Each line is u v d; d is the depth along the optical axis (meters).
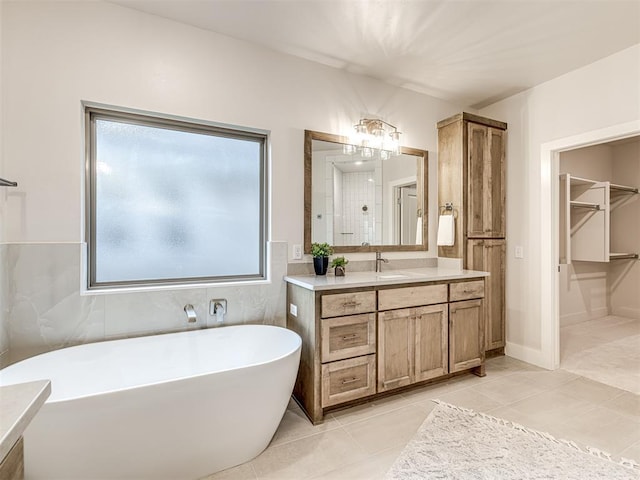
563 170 4.25
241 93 2.40
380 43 2.41
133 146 2.21
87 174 2.07
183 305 2.22
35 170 1.86
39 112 1.87
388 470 1.63
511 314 3.25
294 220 2.61
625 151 4.71
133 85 2.08
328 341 2.11
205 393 1.52
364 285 2.21
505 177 3.29
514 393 2.45
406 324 2.40
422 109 3.22
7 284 1.81
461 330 2.67
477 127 3.12
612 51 2.49
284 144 2.56
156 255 2.28
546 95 2.96
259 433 1.73
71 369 1.81
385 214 3.01
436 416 2.12
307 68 2.65
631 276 4.68
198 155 2.41
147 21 2.12
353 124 2.85
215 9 2.07
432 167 3.27
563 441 1.85
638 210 4.59
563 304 4.34
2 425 0.54
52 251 1.90
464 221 3.03
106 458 1.38
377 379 2.28
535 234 3.04
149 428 1.43
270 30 2.29
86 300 1.98
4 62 1.80
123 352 1.97
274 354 2.21
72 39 1.94
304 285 2.17
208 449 1.59
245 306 2.43
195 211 2.40
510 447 1.80
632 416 2.11
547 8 2.02
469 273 2.76
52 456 1.29
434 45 2.43
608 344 3.56
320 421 2.07
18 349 1.84
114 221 2.16
